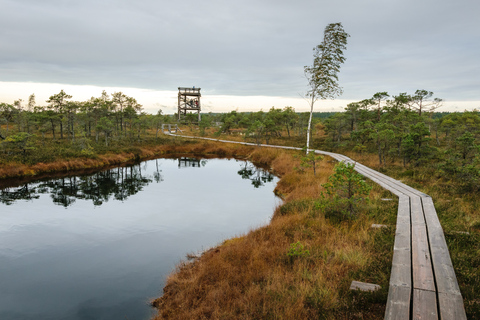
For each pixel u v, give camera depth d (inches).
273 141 1881.2
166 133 2508.6
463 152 653.3
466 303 183.3
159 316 257.3
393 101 1288.1
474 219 364.2
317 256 291.0
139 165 1322.6
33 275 367.2
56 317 281.4
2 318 280.5
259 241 365.1
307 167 898.7
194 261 383.2
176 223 561.6
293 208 484.1
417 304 180.4
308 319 193.5
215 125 3189.0
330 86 1066.7
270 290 235.0
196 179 1026.7
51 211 644.1
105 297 314.5
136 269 378.3
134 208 670.5
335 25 997.8
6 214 616.7
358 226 365.1
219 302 237.9
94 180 981.2
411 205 429.4
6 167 937.5
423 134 825.5
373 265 252.1
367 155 1116.5
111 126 1594.5
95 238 488.7
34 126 1635.1
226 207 670.5
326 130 1857.8
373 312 190.4
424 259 246.1
